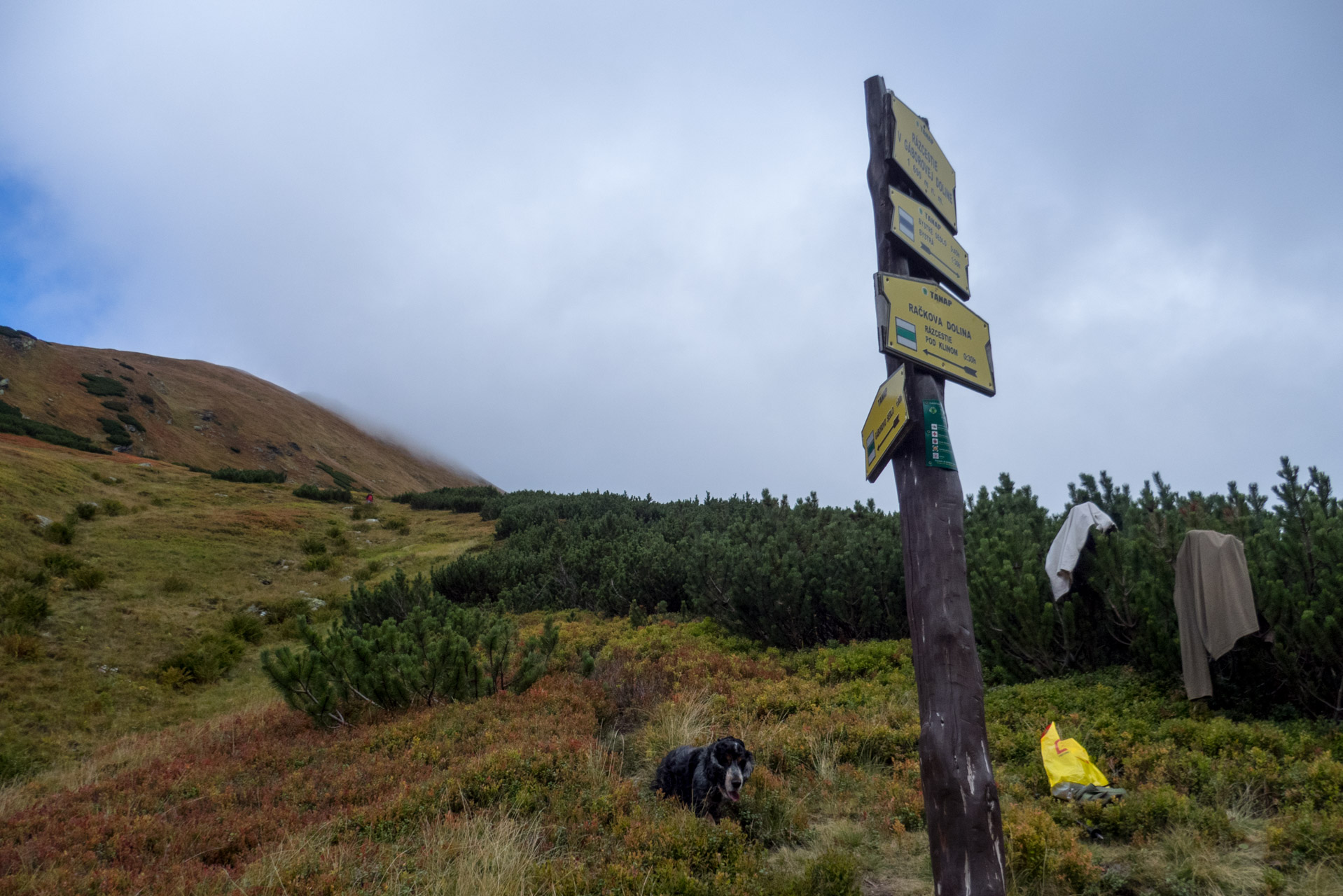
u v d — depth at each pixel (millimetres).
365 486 91000
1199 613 6773
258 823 6047
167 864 5344
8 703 12359
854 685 8781
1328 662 6137
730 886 4379
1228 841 4566
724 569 12789
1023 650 8648
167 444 68188
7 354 64562
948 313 3756
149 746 10406
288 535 26844
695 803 5637
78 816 6645
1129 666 8133
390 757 7723
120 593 18234
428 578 21766
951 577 3346
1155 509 7992
